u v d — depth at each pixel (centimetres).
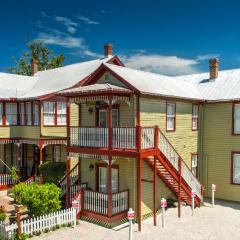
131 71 2006
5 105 2542
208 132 2261
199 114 2273
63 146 2597
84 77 2570
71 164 2459
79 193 1731
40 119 2411
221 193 2198
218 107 2214
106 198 1623
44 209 1605
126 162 1745
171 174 1752
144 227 1623
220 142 2206
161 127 1894
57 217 1582
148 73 2181
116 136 1614
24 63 5572
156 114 1853
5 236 1398
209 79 2503
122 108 1784
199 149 2278
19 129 2609
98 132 1675
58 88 2566
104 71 1853
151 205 1834
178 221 1719
